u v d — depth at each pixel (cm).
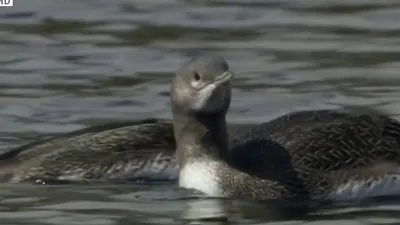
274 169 1500
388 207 1456
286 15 2364
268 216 1420
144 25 2314
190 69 1500
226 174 1494
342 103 1881
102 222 1402
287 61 2105
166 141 1636
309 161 1504
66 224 1397
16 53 2167
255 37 2242
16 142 1731
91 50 2177
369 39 2216
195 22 2331
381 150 1525
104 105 1895
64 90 1972
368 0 2434
